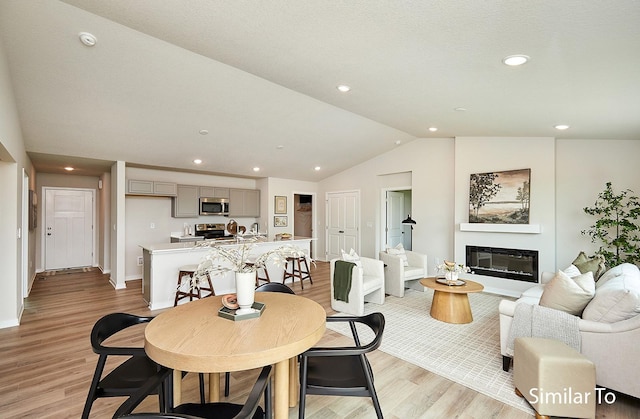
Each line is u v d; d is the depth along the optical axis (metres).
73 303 4.43
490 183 5.17
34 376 2.47
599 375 2.08
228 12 1.93
